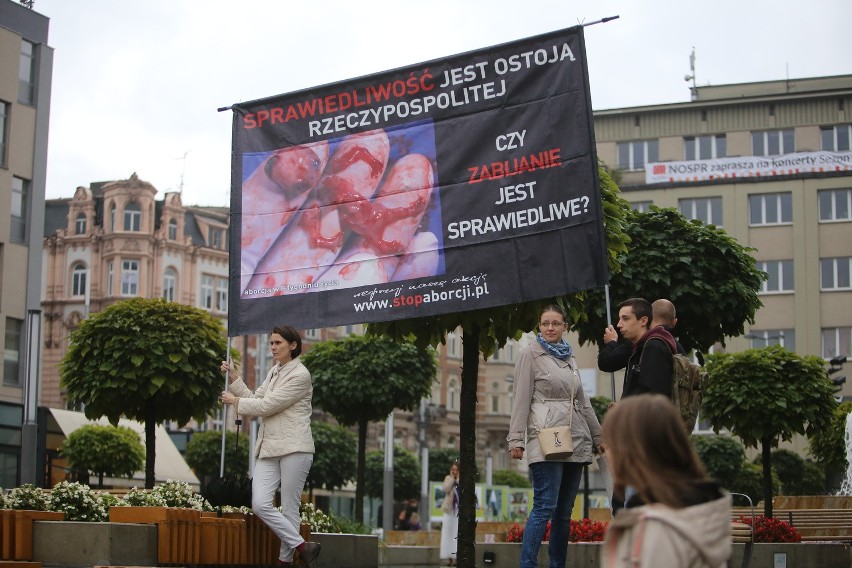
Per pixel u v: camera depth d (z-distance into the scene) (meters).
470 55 10.84
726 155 63.19
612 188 12.28
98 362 18.58
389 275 10.98
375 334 11.92
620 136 64.44
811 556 17.58
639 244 18.80
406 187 11.02
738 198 60.66
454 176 10.81
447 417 88.00
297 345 10.43
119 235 71.69
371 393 28.23
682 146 63.72
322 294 11.24
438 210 10.84
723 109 63.47
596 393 61.09
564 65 10.43
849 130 62.12
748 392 21.78
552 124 10.41
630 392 8.02
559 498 9.53
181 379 18.64
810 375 21.98
